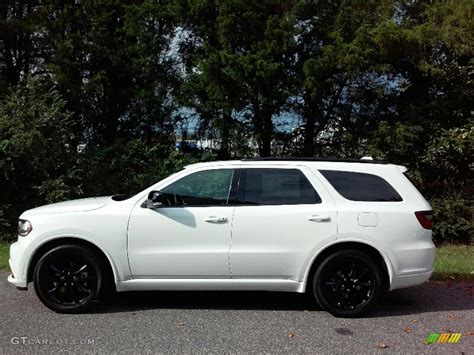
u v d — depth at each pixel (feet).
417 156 40.04
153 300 21.85
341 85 41.29
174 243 19.67
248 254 19.58
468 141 38.14
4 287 23.58
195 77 41.91
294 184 20.36
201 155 43.42
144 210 19.85
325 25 40.24
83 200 21.58
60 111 37.70
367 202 20.11
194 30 43.73
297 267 19.71
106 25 43.68
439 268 28.22
